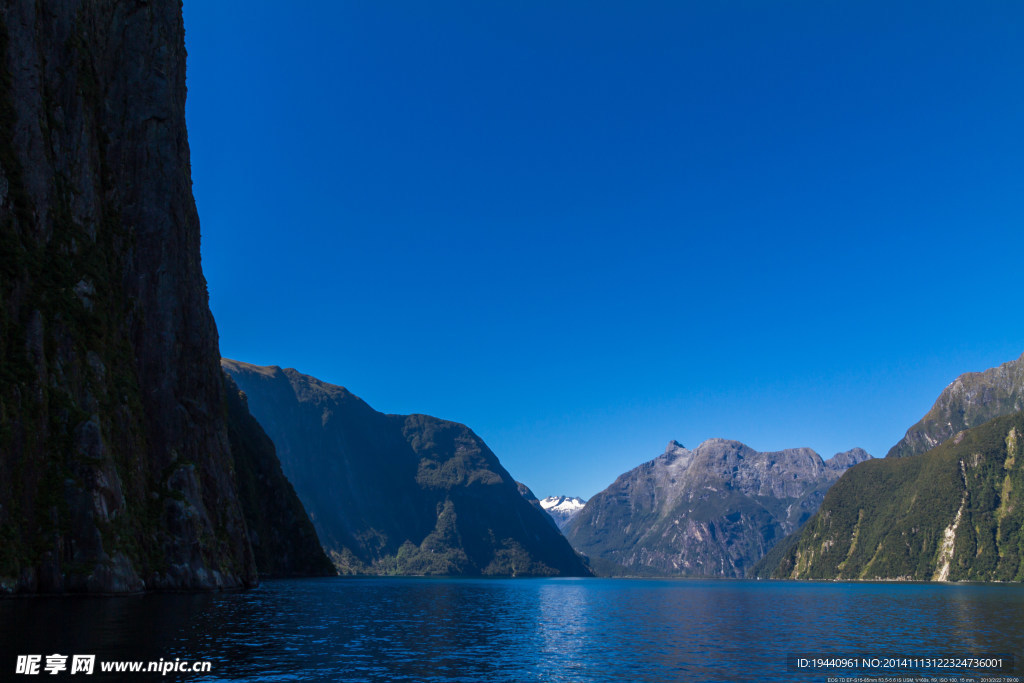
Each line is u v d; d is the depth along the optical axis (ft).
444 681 130.00
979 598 521.24
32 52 253.85
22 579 205.57
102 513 233.14
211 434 373.61
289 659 142.61
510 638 205.98
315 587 495.41
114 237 316.60
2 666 117.80
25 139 246.88
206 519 324.19
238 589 358.64
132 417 291.99
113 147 329.31
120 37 342.03
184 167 383.24
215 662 132.87
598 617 300.40
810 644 197.57
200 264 396.57
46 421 226.17
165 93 358.23
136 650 135.95
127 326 316.60
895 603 439.22
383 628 215.92
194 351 366.84
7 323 219.41
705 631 237.04
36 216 247.91
